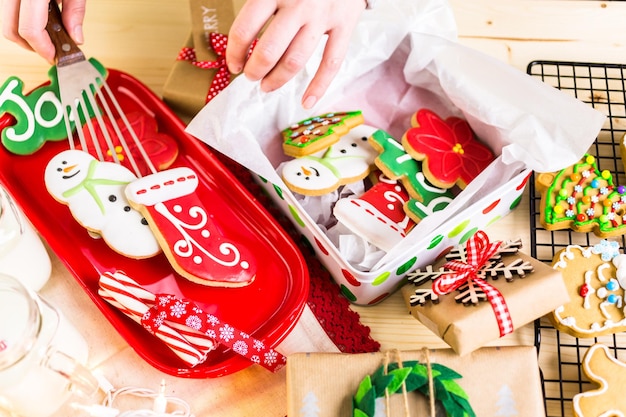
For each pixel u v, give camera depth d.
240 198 0.90
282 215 0.93
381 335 0.87
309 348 0.84
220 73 0.96
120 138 0.88
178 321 0.77
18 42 0.88
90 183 0.85
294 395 0.73
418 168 0.90
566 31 1.06
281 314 0.82
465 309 0.75
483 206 0.83
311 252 0.90
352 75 0.97
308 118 0.96
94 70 0.90
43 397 0.75
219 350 0.82
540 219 0.91
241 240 0.88
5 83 0.92
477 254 0.79
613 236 0.89
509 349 0.74
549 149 0.85
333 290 0.87
